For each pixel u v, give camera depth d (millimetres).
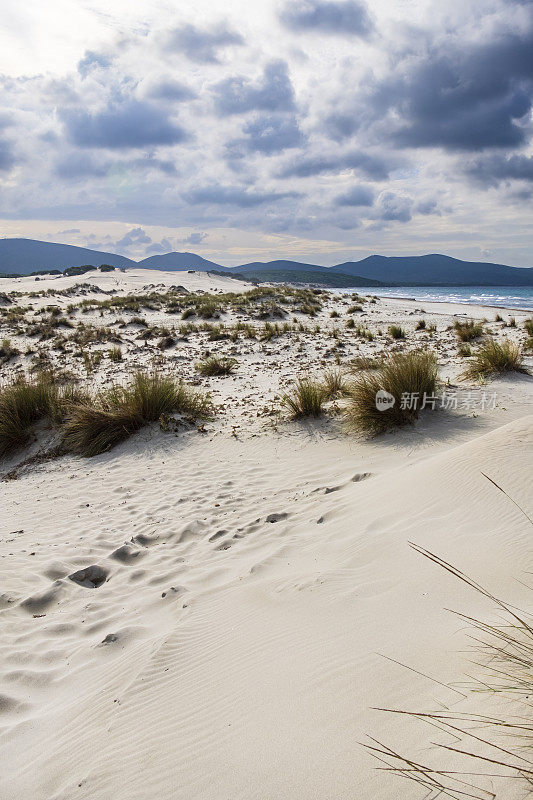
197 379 13188
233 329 22016
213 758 1976
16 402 10086
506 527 3297
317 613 3029
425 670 2121
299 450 7691
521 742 1510
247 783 1765
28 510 6629
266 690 2371
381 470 6266
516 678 1849
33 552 5176
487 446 4457
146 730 2328
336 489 5941
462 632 2320
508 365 10867
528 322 17906
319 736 1899
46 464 8625
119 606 3975
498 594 2576
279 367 14219
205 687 2586
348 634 2672
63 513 6371
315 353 16156
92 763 2172
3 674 3143
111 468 7996
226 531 5223
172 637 3221
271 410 9633
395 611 2754
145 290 55719
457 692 1900
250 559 4383
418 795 1470
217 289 61938
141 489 6938
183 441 8633
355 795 1558
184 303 33719
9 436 9477
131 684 2773
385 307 31359
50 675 3119
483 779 1427
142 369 15047
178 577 4359
